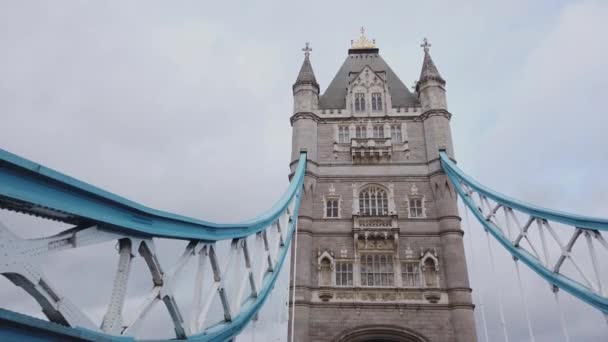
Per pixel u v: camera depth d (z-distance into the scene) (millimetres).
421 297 33844
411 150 41156
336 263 36125
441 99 42688
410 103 45156
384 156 40812
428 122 41812
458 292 33375
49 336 7762
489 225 31953
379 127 43156
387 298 33938
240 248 18344
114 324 9398
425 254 35531
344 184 39781
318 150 41906
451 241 35500
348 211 38406
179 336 12570
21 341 7309
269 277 24422
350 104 44375
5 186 7211
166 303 11719
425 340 32312
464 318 32500
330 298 34188
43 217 8445
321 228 37531
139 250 10961
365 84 45500
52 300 7816
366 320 33281
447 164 37781
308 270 35156
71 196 8469
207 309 14117
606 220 20672
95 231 9047
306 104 43594
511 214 29672
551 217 25078
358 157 40875
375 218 37062
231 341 17484
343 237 37062
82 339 8312
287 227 30766
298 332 32531
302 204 38094
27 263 7191
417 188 39094
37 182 7766
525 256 27609
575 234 23047
